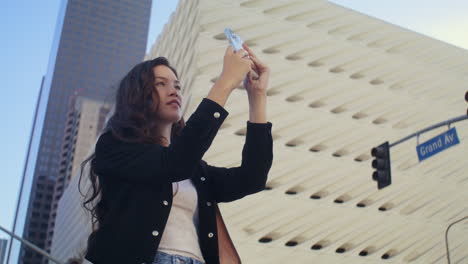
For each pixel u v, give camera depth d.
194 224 2.37
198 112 2.18
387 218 32.41
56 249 55.53
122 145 2.23
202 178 2.54
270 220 27.48
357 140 32.25
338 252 32.06
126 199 2.17
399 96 34.66
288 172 28.94
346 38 33.44
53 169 140.12
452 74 37.62
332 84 31.83
